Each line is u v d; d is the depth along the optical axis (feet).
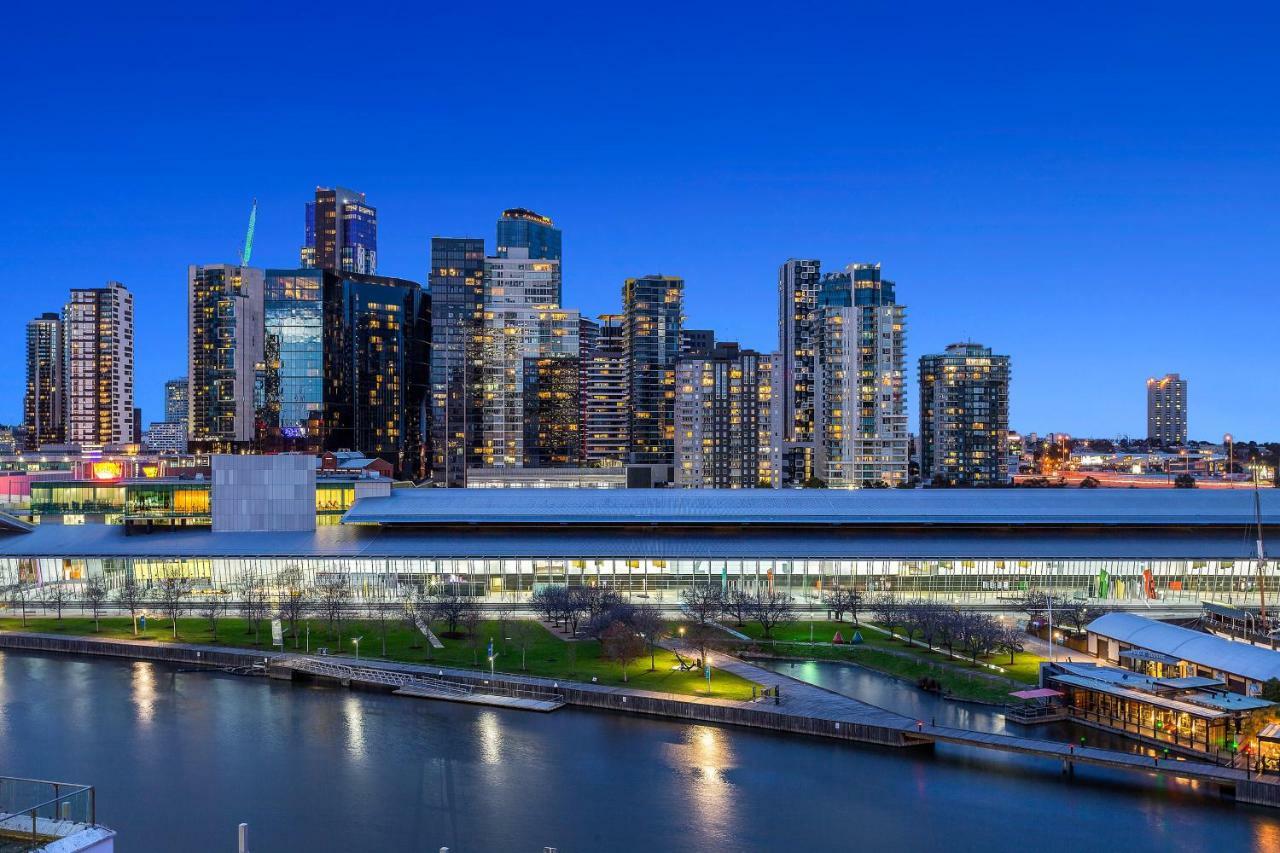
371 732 478.59
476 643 636.89
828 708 485.97
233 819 377.71
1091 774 415.64
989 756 437.58
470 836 361.71
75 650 653.30
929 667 566.77
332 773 423.23
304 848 353.31
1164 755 420.36
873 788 401.29
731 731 475.31
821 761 432.25
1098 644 587.27
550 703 517.14
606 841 357.20
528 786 407.64
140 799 396.57
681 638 615.57
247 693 550.36
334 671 571.28
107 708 520.42
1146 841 351.05
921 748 448.24
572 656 593.01
